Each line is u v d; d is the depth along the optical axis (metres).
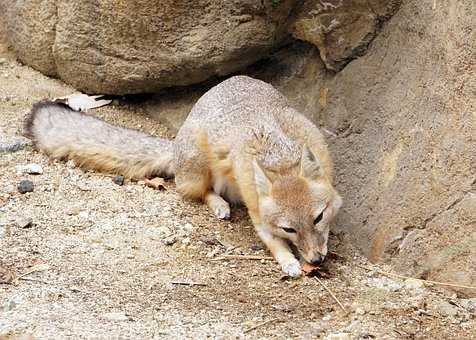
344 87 11.46
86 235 10.24
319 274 9.67
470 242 9.12
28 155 12.15
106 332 7.96
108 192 11.45
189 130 11.27
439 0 10.01
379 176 10.36
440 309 8.96
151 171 12.09
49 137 12.19
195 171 11.24
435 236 9.45
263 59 12.93
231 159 10.64
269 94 11.28
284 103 11.34
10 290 8.82
